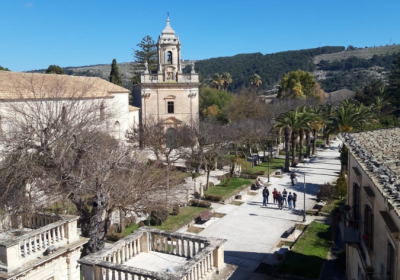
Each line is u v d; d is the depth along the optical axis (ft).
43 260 40.34
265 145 187.01
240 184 127.95
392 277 33.99
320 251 69.56
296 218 94.32
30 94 94.38
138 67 271.49
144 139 134.62
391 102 235.40
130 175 72.23
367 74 610.24
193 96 195.00
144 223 85.40
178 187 99.66
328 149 215.10
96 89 136.56
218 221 92.63
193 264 32.27
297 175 146.82
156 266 37.50
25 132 66.03
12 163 63.77
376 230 39.22
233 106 243.81
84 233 61.67
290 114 155.84
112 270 32.65
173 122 188.85
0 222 53.52
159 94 191.62
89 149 68.59
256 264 67.77
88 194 71.56
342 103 213.05
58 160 61.21
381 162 38.86
